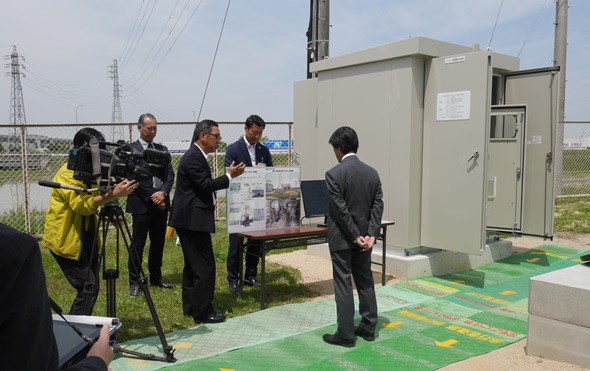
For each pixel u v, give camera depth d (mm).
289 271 6340
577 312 3424
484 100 5336
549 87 6699
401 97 5898
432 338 4062
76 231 3502
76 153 3201
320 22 8328
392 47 5863
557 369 3441
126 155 3348
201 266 4355
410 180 5918
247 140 5551
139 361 3566
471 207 5523
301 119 7418
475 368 3496
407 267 5875
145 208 5254
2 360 926
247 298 5219
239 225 5031
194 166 4152
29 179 8047
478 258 6609
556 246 7824
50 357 1019
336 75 6691
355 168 3906
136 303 4887
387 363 3566
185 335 4133
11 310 943
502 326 4367
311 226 5430
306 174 7367
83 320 1888
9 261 962
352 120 6516
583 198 12617
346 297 3861
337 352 3762
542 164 6855
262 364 3537
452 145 5660
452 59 5602
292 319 4566
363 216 3908
